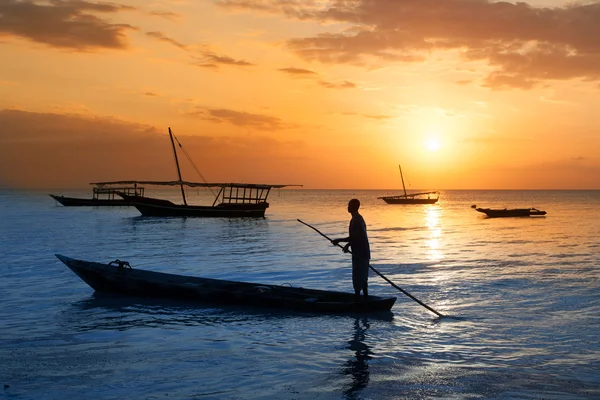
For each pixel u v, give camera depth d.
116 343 8.10
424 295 12.13
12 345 7.96
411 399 5.80
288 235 31.42
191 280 12.44
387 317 9.91
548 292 12.39
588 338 8.31
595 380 6.40
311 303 10.27
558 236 30.22
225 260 19.23
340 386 6.21
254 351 7.67
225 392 6.02
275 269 16.83
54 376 6.55
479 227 39.09
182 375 6.61
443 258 19.53
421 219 51.72
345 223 43.97
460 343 8.07
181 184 54.38
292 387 6.18
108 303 11.20
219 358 7.33
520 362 7.12
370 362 7.14
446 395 5.92
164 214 51.72
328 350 7.72
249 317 9.91
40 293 12.35
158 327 9.13
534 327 9.03
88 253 21.48
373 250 22.62
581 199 161.12
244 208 52.59
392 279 14.59
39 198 152.62
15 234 31.36
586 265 17.28
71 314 10.14
